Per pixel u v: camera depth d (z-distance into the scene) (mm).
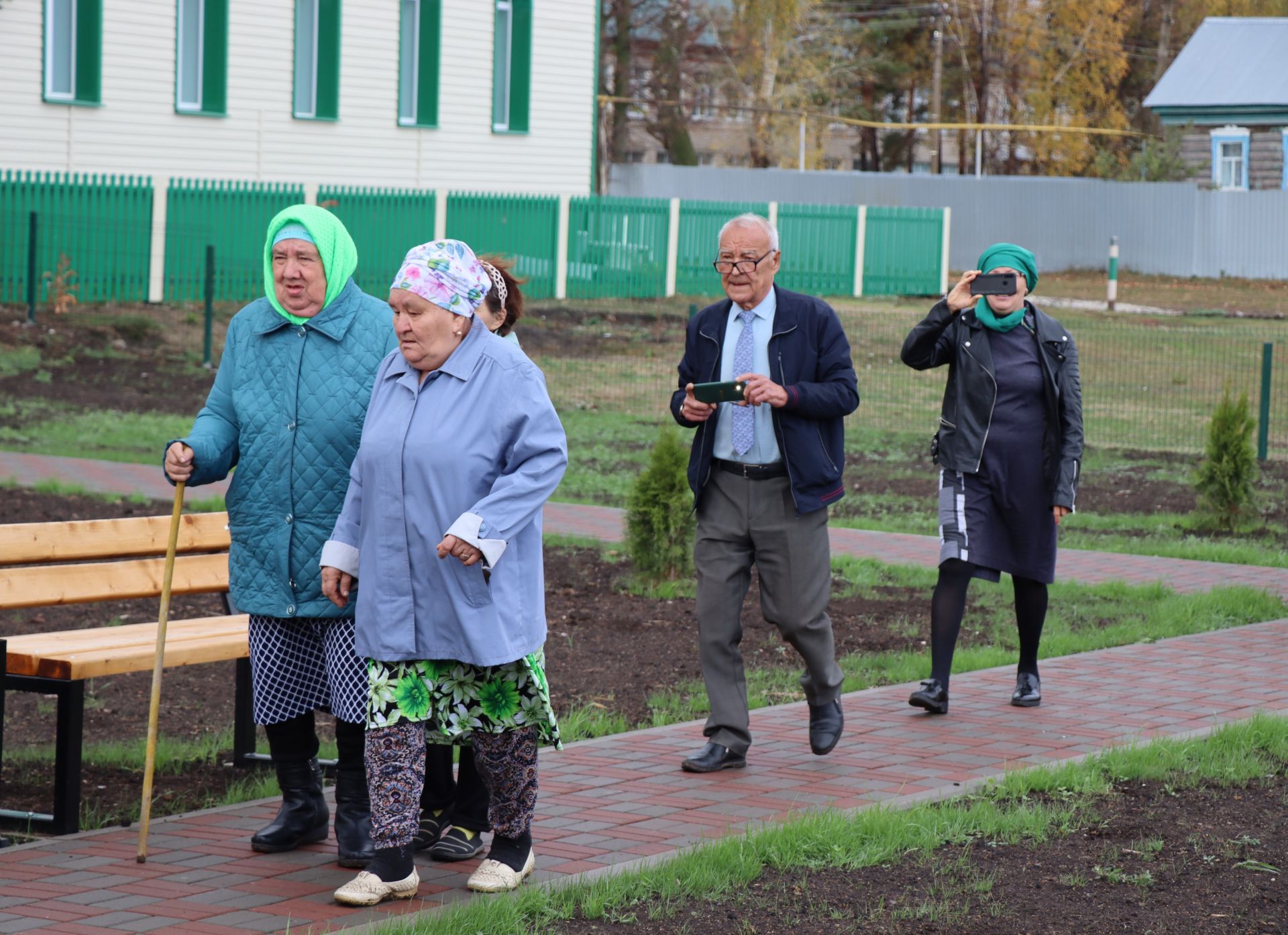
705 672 6273
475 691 4648
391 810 4566
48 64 24781
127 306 24047
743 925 4508
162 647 5012
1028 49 56312
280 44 27531
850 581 10914
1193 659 8445
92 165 25375
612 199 30016
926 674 8109
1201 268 40156
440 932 4230
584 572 10922
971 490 7141
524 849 4797
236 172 27172
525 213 28875
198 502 12555
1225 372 23750
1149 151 43250
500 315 5207
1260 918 4668
